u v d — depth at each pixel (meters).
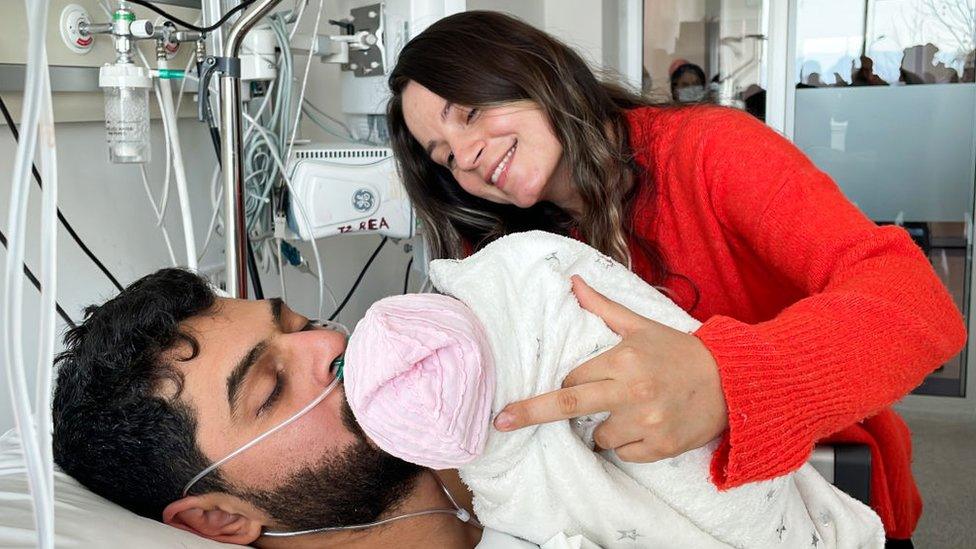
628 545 0.89
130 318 0.88
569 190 1.41
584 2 3.45
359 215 1.56
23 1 1.14
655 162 1.31
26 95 0.46
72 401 0.89
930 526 2.40
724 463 0.79
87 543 0.75
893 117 3.41
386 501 0.92
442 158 1.37
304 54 1.68
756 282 1.27
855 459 1.08
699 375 0.75
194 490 0.88
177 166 1.26
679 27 3.67
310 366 0.90
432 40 1.27
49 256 0.48
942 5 3.28
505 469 0.84
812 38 3.45
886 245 0.94
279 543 0.94
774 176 1.10
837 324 0.81
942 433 3.18
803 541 0.95
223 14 1.22
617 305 0.86
